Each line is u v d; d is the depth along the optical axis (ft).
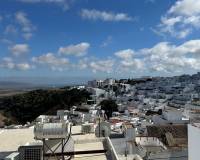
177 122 159.43
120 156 78.28
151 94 538.47
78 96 425.69
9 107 382.42
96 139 62.59
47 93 416.05
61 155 47.78
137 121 217.15
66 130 44.47
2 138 69.77
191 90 533.14
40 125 44.19
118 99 483.51
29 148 44.52
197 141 36.55
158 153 88.28
